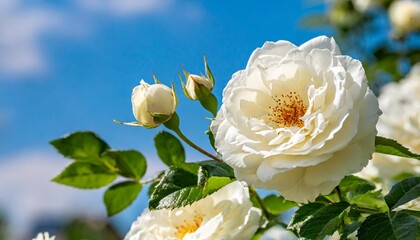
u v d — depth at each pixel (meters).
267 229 0.49
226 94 0.40
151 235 0.46
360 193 0.47
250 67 0.41
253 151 0.38
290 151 0.38
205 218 0.46
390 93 0.77
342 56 0.39
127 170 0.54
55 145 0.53
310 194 0.38
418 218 0.38
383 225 0.38
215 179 0.42
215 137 0.40
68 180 0.54
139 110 0.43
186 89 0.44
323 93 0.38
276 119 0.40
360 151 0.38
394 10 1.21
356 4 1.25
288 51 0.41
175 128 0.43
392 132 0.66
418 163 0.60
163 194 0.41
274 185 0.38
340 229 0.42
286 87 0.40
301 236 0.38
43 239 0.51
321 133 0.38
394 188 0.41
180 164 0.42
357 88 0.38
